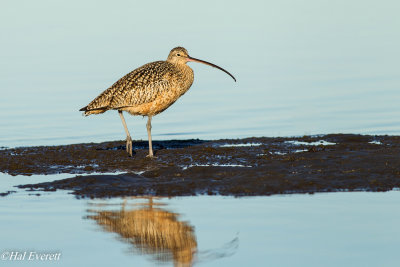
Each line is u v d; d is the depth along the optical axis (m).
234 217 13.20
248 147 20.52
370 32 40.38
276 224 12.71
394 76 30.84
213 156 19.14
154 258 11.30
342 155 17.95
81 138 23.19
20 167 18.34
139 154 19.89
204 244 11.78
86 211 13.91
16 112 26.20
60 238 12.31
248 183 15.69
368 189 15.09
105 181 16.27
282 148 20.25
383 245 11.47
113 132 24.12
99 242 12.11
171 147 21.23
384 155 17.55
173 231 12.51
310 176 16.06
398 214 13.16
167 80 19.34
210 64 20.14
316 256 11.04
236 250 11.42
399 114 25.08
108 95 19.27
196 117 25.75
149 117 19.62
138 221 13.18
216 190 15.34
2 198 15.02
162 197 14.93
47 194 15.35
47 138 23.03
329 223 12.69
